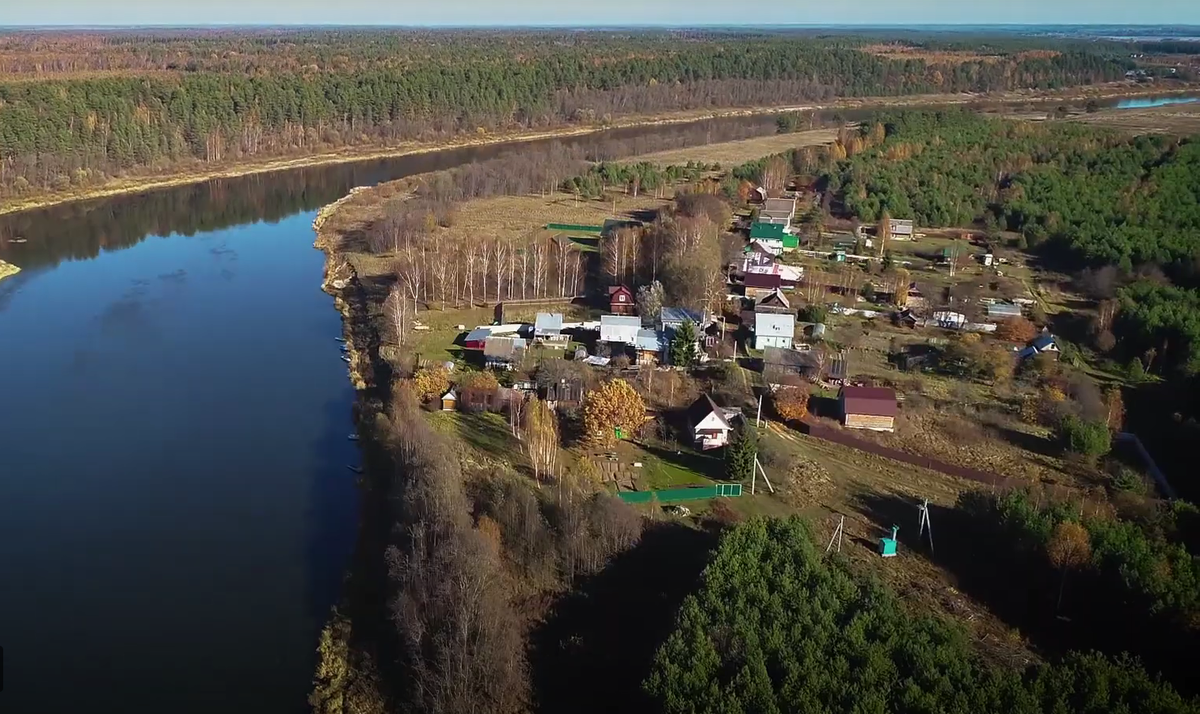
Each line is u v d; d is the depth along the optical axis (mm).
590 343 85000
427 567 49219
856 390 71938
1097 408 72625
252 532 59375
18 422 72750
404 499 55406
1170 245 110875
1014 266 115000
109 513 60906
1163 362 84250
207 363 85188
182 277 111000
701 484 62188
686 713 38406
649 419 69312
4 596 52594
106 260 117312
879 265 112000
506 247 109312
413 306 92688
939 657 41031
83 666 47625
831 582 46250
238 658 48562
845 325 92188
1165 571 47625
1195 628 44500
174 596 53125
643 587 51500
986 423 72000
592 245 119250
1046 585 51062
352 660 47875
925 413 73438
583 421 68625
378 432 67250
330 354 87938
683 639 42875
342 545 58094
